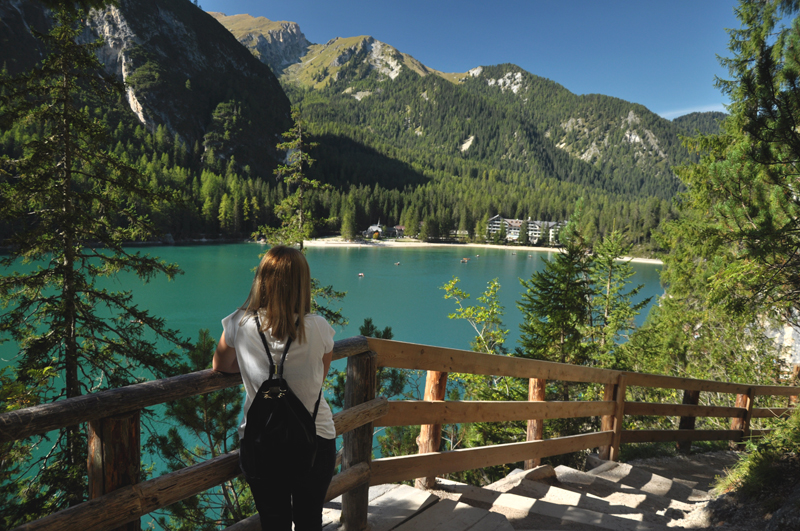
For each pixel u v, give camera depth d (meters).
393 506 2.69
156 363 10.48
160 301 52.47
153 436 7.81
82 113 9.75
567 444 4.36
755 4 5.82
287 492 1.53
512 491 3.69
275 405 1.44
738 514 3.41
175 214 117.31
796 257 6.15
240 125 194.50
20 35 149.50
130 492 1.42
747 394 6.48
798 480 3.39
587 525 2.98
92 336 10.24
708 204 10.19
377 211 175.25
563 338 14.41
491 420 3.41
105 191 10.38
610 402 4.89
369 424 2.38
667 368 16.00
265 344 1.50
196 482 1.62
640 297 68.62
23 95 9.28
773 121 5.41
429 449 3.06
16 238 9.21
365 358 2.31
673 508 3.94
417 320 50.41
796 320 9.45
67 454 8.07
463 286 73.44
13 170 9.41
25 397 4.26
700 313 13.79
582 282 14.36
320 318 1.60
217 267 81.56
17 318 9.38
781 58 5.35
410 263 104.44
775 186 5.78
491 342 17.88
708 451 6.43
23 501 7.31
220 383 1.68
